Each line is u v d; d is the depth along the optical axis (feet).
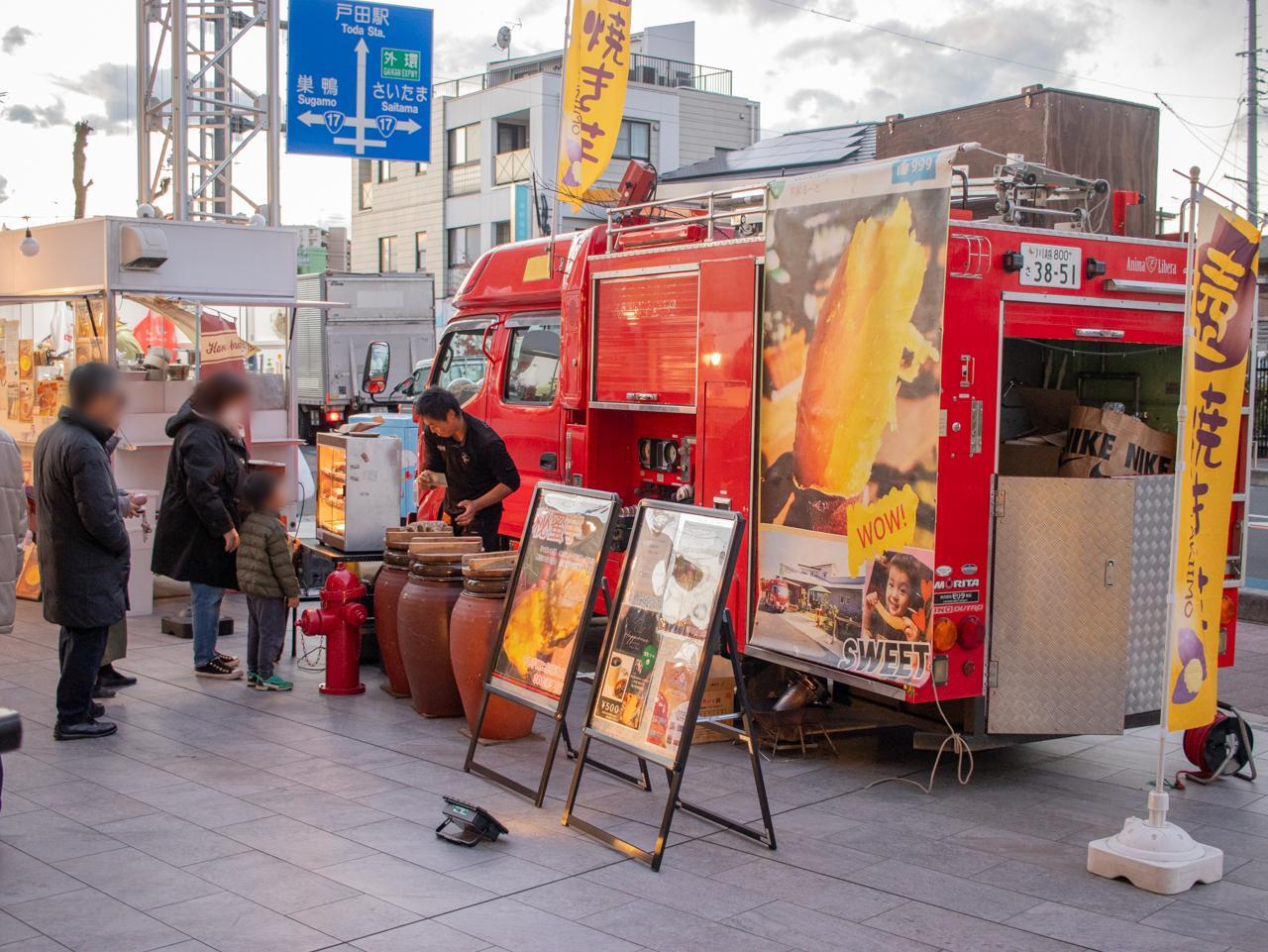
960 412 18.75
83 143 104.88
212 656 26.50
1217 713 20.68
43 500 21.24
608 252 25.68
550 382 29.04
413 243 133.28
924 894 15.69
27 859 16.17
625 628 17.90
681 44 128.98
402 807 18.51
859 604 19.58
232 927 14.14
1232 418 16.72
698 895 15.48
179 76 41.39
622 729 17.44
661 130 118.62
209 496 24.94
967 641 18.99
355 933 14.03
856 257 19.47
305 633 25.13
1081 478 19.56
